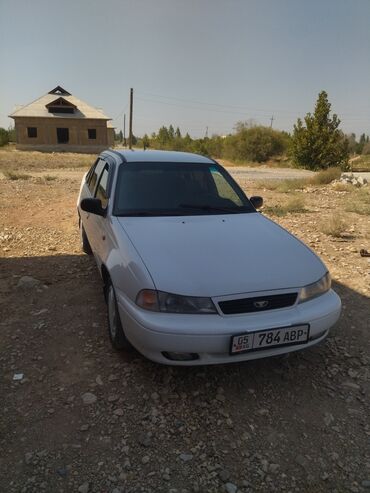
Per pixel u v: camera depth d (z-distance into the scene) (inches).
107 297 140.3
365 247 259.0
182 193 161.6
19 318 153.5
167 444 95.7
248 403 110.8
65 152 1737.2
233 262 117.4
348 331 150.2
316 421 104.8
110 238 137.3
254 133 1640.0
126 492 82.7
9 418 102.3
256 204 177.3
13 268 206.2
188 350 103.1
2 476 85.5
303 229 307.9
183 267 112.7
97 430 99.1
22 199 412.8
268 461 91.7
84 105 1843.0
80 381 117.4
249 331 103.5
